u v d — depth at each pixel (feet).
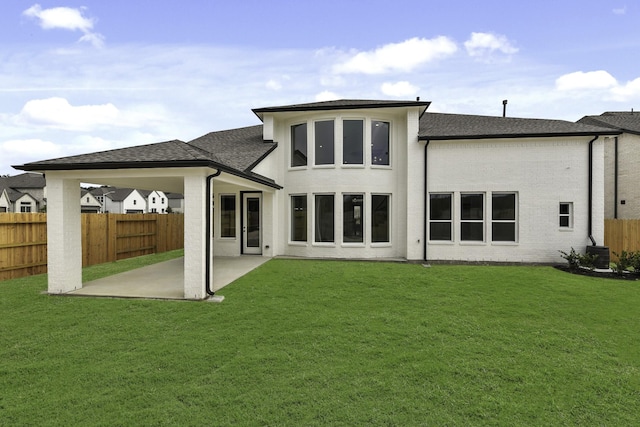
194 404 11.00
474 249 39.65
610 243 42.29
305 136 43.68
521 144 38.81
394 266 35.94
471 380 12.69
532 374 13.19
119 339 16.20
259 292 24.90
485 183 39.40
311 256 42.50
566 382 12.65
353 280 28.78
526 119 47.01
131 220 45.42
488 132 39.81
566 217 38.68
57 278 24.76
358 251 41.78
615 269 32.55
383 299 23.29
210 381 12.39
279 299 23.17
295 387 12.05
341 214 41.81
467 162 39.73
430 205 40.83
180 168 23.39
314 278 29.53
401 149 42.45
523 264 37.91
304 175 42.98
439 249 40.22
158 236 51.21
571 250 37.14
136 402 11.07
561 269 34.40
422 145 40.42
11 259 30.86
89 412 10.52
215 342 15.88
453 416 10.56
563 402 11.40
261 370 13.25
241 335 16.76
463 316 19.88
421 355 14.69
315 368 13.46
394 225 42.50
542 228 38.47
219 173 24.14
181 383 12.26
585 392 12.01
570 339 16.69
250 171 33.94
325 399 11.33
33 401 11.08
